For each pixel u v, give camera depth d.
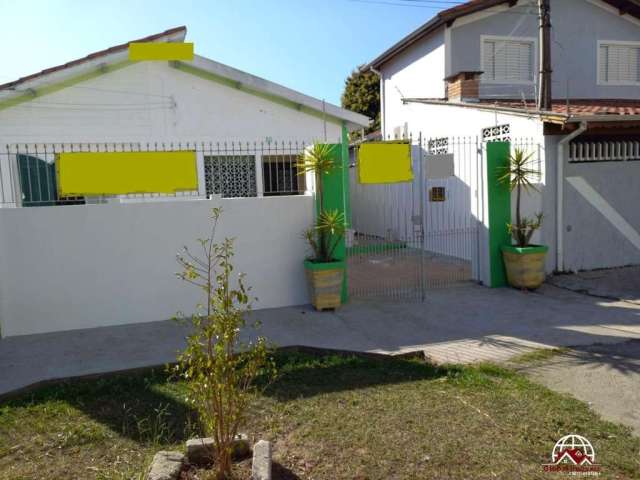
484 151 8.73
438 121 12.09
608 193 9.45
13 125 9.20
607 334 6.23
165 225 7.05
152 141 9.96
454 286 8.91
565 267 9.29
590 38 14.05
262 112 10.59
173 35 10.16
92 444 3.80
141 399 4.59
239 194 10.51
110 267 6.90
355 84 31.19
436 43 13.41
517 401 4.35
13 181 8.11
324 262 7.43
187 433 3.92
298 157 8.52
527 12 13.39
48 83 9.11
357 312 7.36
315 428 3.93
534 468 3.37
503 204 8.74
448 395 4.50
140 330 6.66
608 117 8.33
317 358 5.55
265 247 7.52
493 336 6.23
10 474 3.41
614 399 4.41
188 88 10.12
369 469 3.38
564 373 5.02
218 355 3.25
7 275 6.55
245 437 3.54
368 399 4.44
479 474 3.31
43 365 5.46
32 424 4.13
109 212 6.85
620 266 9.64
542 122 8.87
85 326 6.84
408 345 5.92
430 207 12.12
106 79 9.66
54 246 6.69
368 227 15.09
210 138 10.30
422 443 3.68
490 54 13.28
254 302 7.53
